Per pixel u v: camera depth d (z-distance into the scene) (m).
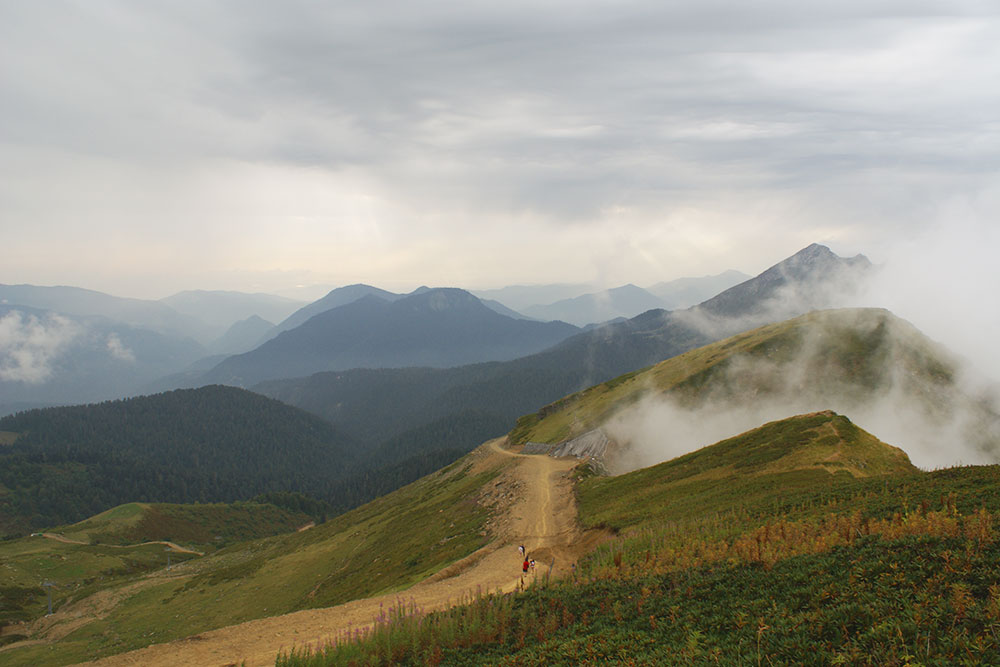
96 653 69.88
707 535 35.09
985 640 14.81
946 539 21.48
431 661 26.16
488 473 102.94
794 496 41.53
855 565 21.78
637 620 24.03
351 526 116.12
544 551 49.66
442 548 64.62
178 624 78.19
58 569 138.25
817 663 16.30
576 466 89.62
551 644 23.91
